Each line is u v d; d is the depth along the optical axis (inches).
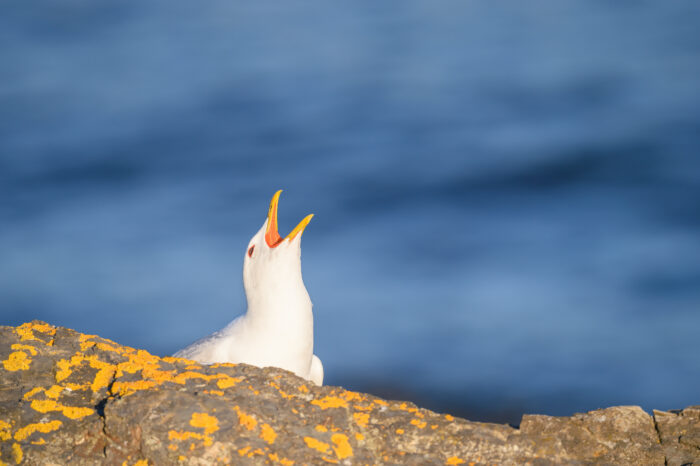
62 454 266.7
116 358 307.0
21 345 308.0
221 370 305.9
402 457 274.7
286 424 273.4
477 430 286.4
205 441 257.4
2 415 276.8
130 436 263.1
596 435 301.7
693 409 308.2
